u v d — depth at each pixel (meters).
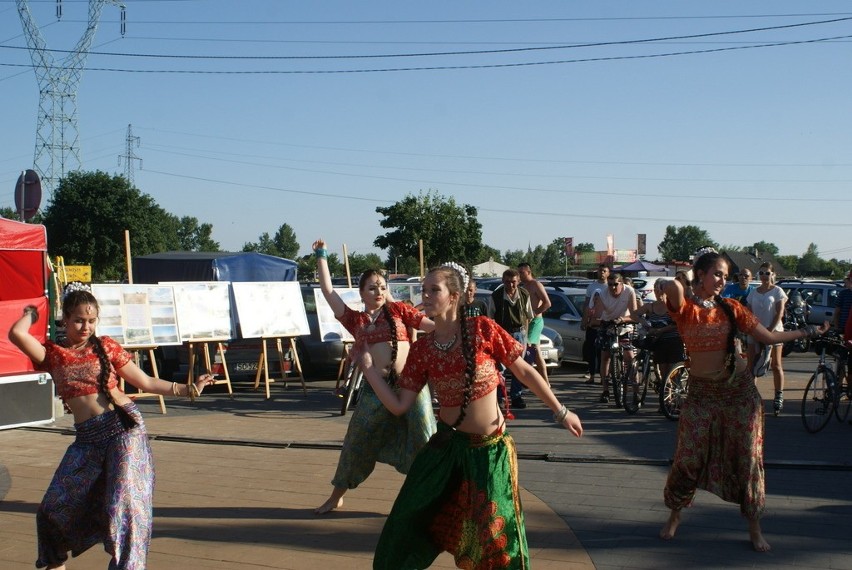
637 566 5.01
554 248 100.38
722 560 5.09
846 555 5.16
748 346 10.45
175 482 7.13
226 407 11.62
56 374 4.58
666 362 10.07
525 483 7.00
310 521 5.98
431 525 4.23
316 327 14.99
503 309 10.70
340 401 12.22
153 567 5.07
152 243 41.59
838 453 8.05
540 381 4.20
